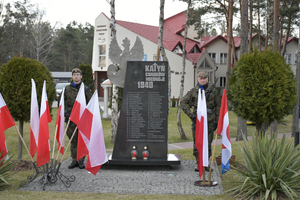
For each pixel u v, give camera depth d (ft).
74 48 217.77
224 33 136.87
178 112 45.70
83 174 20.59
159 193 16.66
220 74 120.16
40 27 163.12
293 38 127.95
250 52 23.45
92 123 17.58
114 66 22.58
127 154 22.18
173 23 128.77
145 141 22.15
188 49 110.32
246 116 23.06
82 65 82.23
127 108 22.15
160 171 21.43
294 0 78.84
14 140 41.39
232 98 23.88
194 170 21.63
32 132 18.39
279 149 16.99
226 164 17.16
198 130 17.42
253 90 21.95
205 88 20.72
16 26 143.33
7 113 17.93
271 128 43.57
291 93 22.39
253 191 15.80
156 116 22.04
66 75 172.14
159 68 21.89
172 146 39.65
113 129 40.83
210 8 77.66
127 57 22.45
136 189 17.34
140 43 22.43
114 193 16.67
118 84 22.59
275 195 14.98
